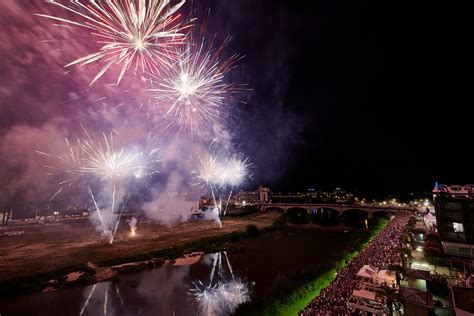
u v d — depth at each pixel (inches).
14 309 1717.5
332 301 1183.6
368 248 2042.3
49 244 3484.3
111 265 2593.5
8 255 2893.7
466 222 1622.8
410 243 1964.8
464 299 959.0
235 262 2748.5
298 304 1449.3
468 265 1491.1
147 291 2004.2
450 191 1946.4
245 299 1806.1
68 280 2186.3
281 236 4084.6
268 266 2568.9
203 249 3225.9
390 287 1115.9
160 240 3708.2
